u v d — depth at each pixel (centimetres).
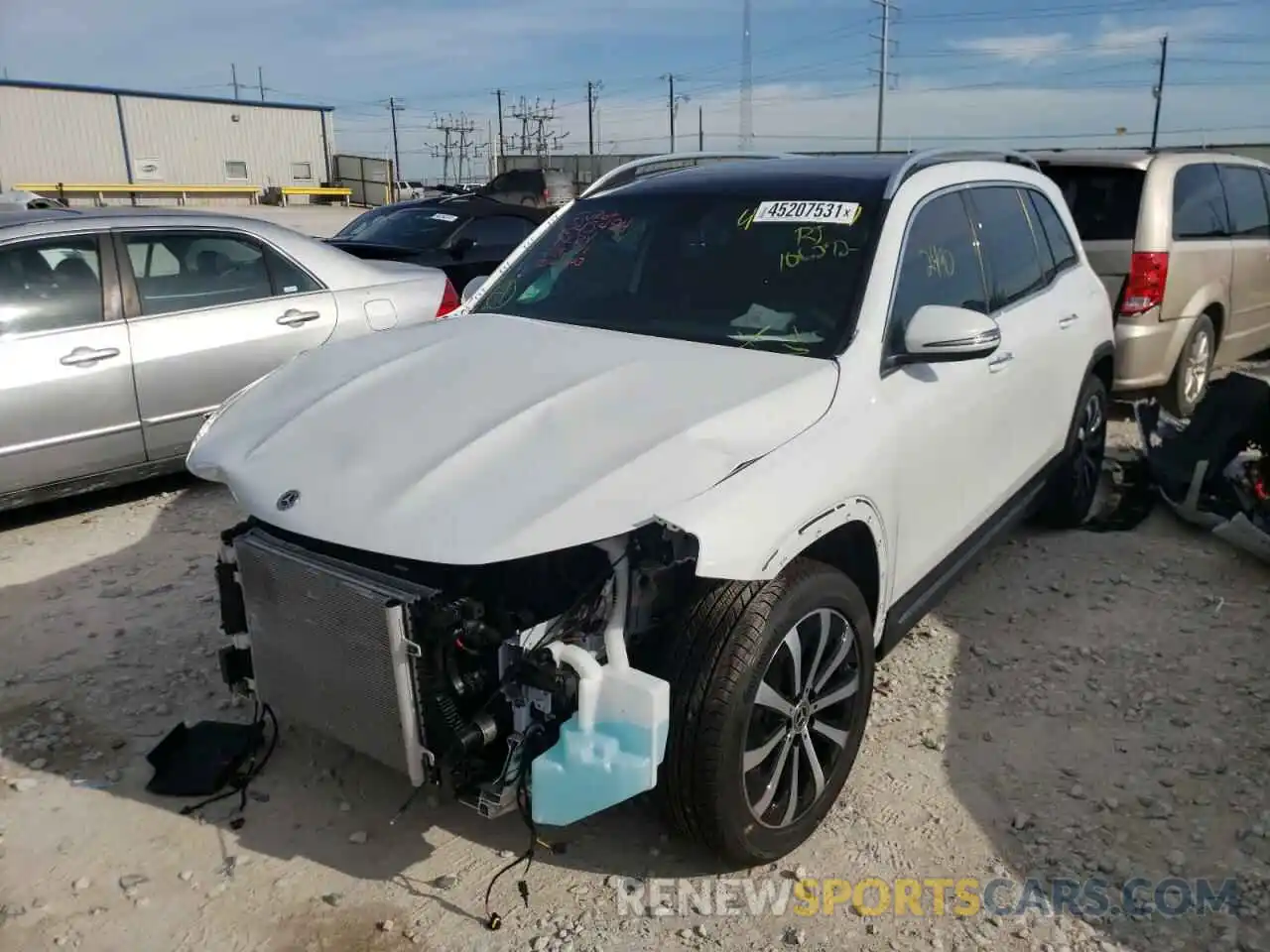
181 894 284
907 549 338
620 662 249
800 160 418
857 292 333
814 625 287
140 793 328
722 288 356
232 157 5244
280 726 362
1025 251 462
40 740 356
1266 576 492
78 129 4753
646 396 288
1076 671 405
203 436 323
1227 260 773
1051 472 487
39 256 540
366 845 304
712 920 275
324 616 265
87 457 553
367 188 5488
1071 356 477
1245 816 318
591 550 269
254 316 612
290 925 273
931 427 340
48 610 456
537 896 284
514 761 254
